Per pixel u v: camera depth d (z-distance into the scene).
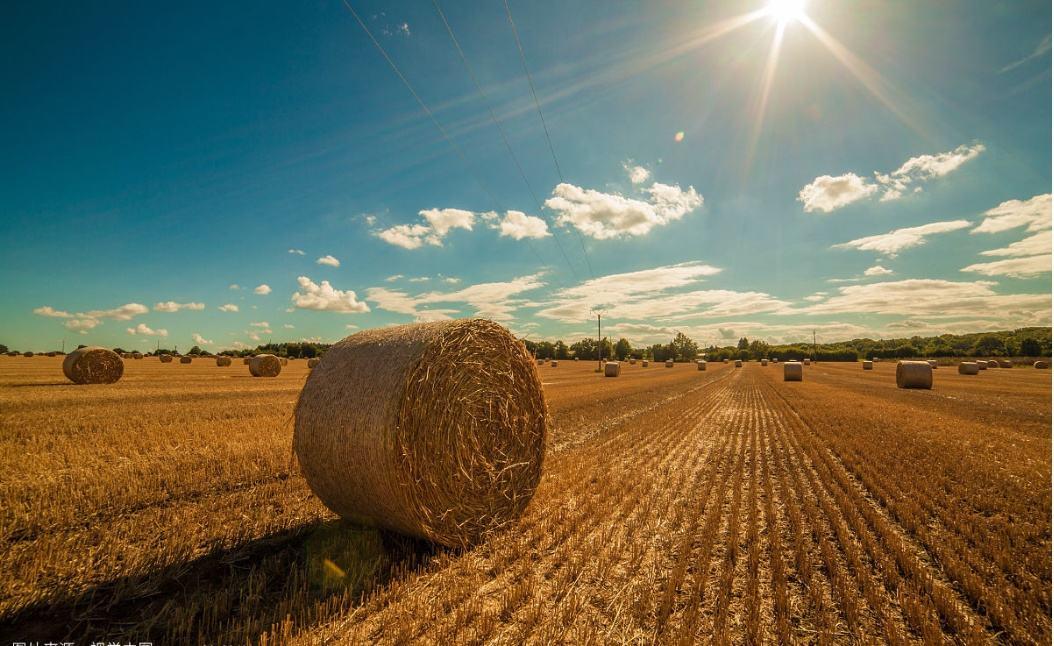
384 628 3.72
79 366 22.36
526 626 3.79
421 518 5.34
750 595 4.22
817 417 15.32
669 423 14.47
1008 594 4.34
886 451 10.04
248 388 20.88
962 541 5.41
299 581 4.47
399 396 5.24
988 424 13.73
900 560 4.88
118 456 8.23
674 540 5.54
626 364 79.75
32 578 4.35
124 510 6.03
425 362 5.56
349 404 5.57
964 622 3.80
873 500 7.03
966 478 7.92
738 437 12.18
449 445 5.71
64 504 6.07
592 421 14.58
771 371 56.66
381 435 5.20
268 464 8.01
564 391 24.23
